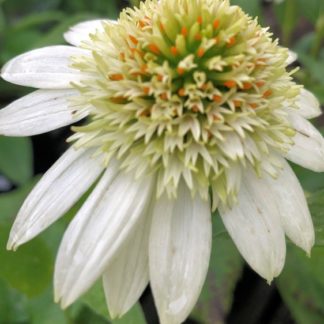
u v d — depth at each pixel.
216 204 0.17
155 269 0.17
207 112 0.17
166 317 0.16
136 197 0.17
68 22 0.29
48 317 0.23
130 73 0.17
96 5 0.38
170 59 0.18
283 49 0.18
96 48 0.18
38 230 0.17
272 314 0.27
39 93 0.19
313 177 0.25
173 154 0.17
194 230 0.17
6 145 0.30
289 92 0.18
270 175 0.18
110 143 0.17
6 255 0.21
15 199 0.27
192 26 0.17
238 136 0.17
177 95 0.17
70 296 0.16
